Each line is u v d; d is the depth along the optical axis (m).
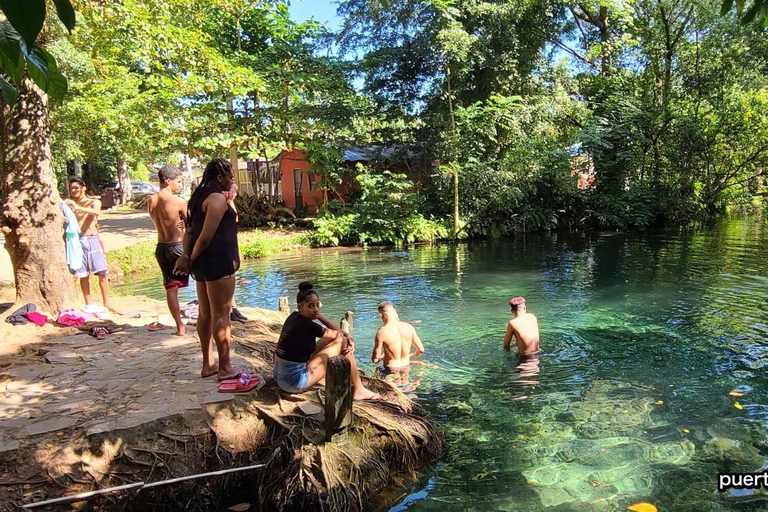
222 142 17.86
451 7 19.50
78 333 6.15
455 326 8.37
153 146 18.52
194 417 4.12
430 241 19.48
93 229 7.12
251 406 4.40
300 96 20.42
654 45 22.84
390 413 4.68
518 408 5.39
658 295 10.10
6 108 6.41
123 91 23.73
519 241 19.16
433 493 4.01
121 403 4.25
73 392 4.47
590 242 18.25
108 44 10.55
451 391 5.86
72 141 26.03
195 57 11.21
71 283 7.03
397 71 21.38
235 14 19.66
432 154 21.48
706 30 22.11
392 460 4.28
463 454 4.55
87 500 3.47
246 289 11.45
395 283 11.86
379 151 22.66
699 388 5.76
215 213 4.25
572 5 22.28
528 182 20.55
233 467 3.98
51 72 1.88
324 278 12.60
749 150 23.16
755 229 20.19
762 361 6.50
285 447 3.95
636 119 21.94
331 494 3.74
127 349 5.59
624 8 21.00
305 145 20.22
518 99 19.38
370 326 8.45
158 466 3.76
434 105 21.22
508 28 20.22
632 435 4.78
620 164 22.62
